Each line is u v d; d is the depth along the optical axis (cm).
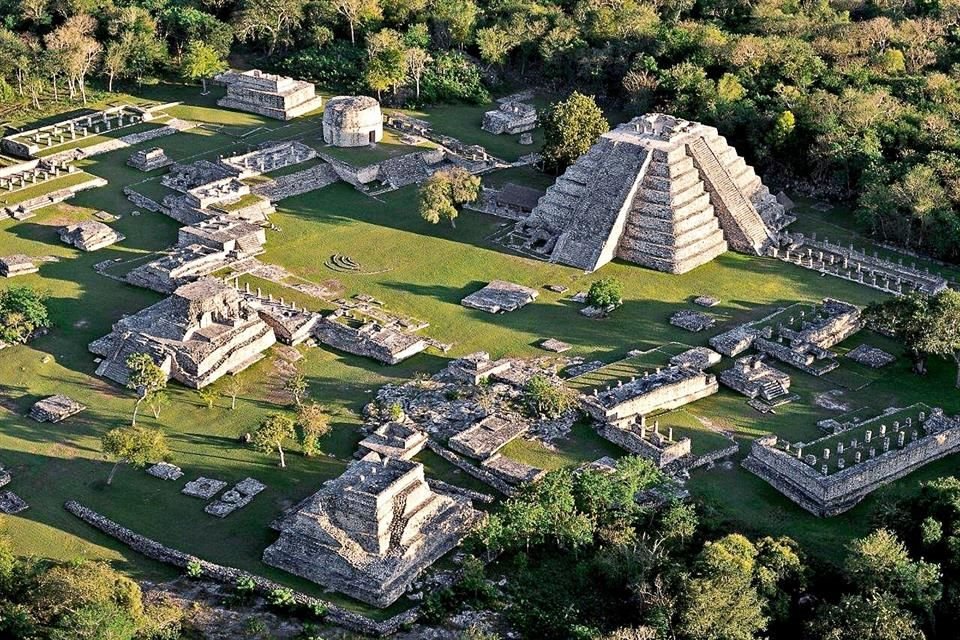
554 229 19200
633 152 18762
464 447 14138
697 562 12100
